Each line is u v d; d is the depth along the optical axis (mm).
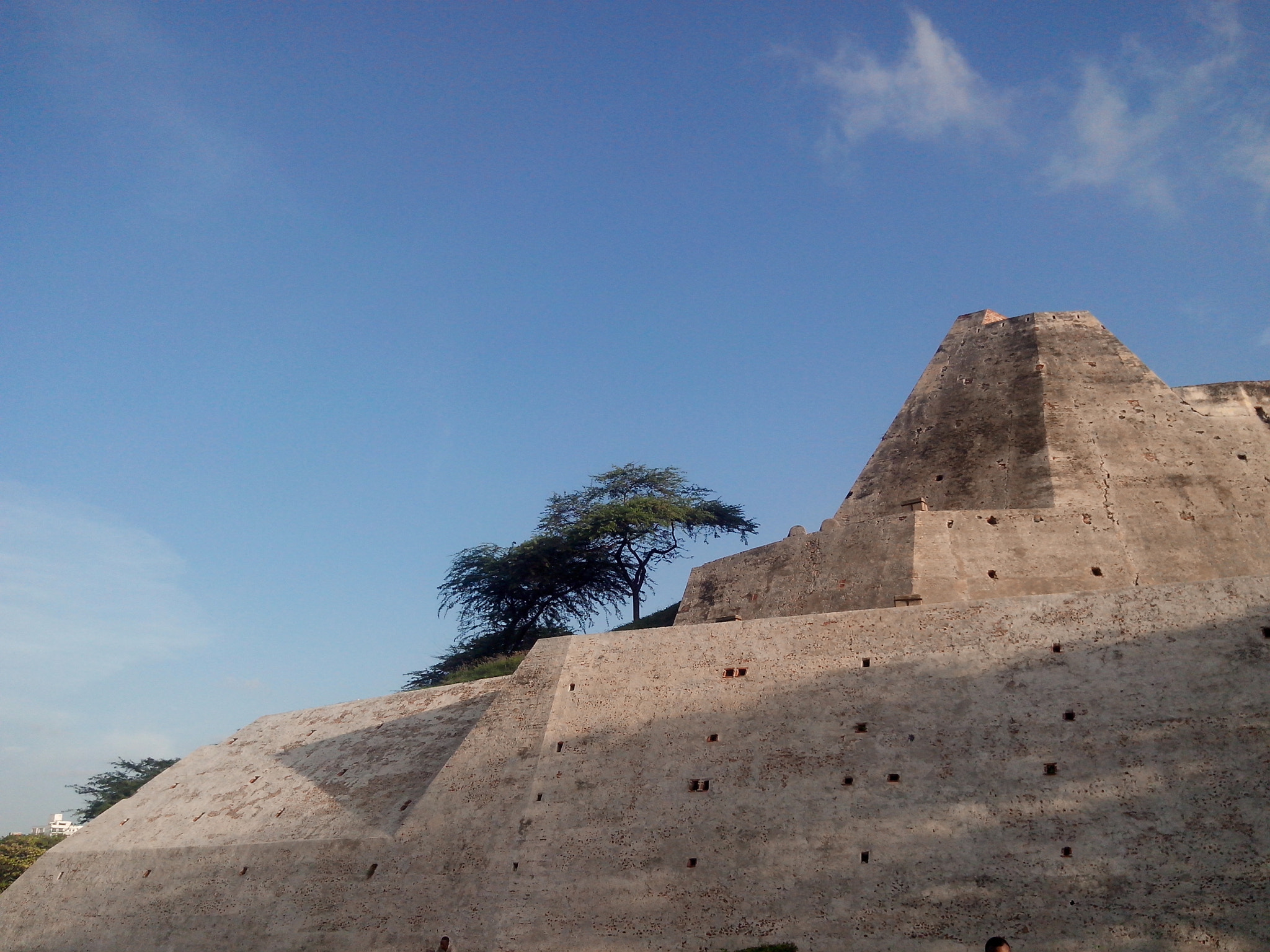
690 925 19406
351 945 22750
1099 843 17125
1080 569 24844
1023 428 29234
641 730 22562
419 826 23672
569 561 46094
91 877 29125
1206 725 17453
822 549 27734
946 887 17797
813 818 19609
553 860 21344
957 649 20578
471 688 29641
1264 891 15609
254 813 28328
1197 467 26953
